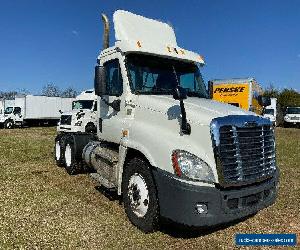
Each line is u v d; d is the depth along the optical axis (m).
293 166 10.84
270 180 4.93
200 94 6.31
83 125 15.69
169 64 6.20
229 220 4.37
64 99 38.66
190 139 4.56
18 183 7.76
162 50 6.11
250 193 4.53
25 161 10.82
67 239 4.76
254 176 4.60
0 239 4.70
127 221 5.45
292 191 7.64
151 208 4.84
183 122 4.62
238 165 4.42
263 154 4.77
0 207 6.01
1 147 14.53
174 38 6.88
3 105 35.31
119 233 5.00
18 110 34.53
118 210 5.96
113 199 6.58
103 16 6.84
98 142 7.68
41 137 20.91
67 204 6.26
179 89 4.62
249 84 18.08
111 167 6.16
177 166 4.35
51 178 8.34
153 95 5.65
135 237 4.88
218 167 4.29
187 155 4.38
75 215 5.69
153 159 4.72
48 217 5.57
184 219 4.23
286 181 8.66
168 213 4.43
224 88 18.89
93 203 6.34
